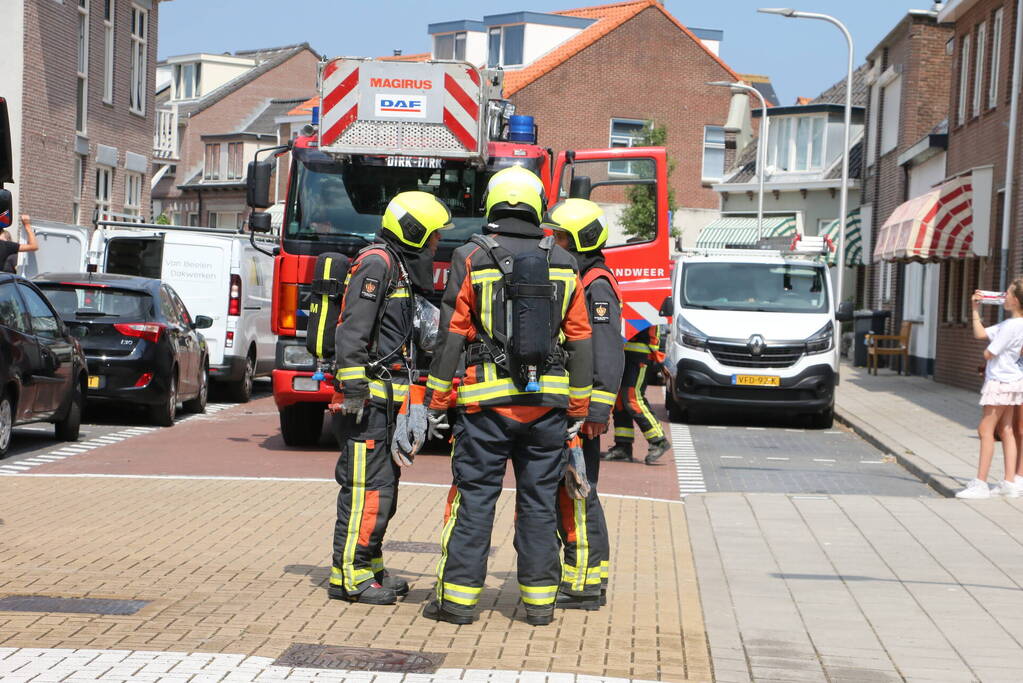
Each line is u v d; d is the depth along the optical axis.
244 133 66.00
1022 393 12.02
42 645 6.18
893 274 37.56
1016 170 24.52
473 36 61.47
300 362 14.59
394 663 6.05
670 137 56.56
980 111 27.91
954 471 14.00
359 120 14.31
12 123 27.45
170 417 17.50
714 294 20.64
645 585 8.10
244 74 71.19
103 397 16.73
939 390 27.39
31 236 20.30
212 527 9.59
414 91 14.31
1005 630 7.12
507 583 8.04
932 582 8.34
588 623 7.03
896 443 16.97
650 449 14.82
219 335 21.75
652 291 15.98
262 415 19.89
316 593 7.49
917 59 35.91
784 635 6.93
